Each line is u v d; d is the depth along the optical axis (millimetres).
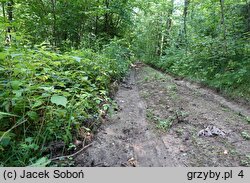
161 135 3863
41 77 3043
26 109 3094
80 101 3688
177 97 6426
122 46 12523
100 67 6156
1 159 2557
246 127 4324
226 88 7023
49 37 9406
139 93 6879
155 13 18625
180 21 17031
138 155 3170
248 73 6855
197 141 3643
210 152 3309
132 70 13109
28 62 2990
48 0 9250
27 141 2688
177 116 4609
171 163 2994
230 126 4352
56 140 2994
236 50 8359
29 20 9141
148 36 18953
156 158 3111
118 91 6887
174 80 9711
